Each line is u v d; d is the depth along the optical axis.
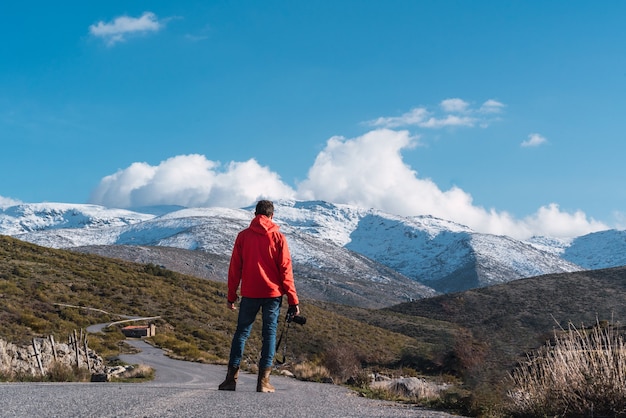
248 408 4.90
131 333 47.12
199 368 32.66
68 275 62.50
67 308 49.84
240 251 7.07
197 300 68.25
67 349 23.08
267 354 7.13
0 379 15.81
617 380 6.22
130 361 34.75
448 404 7.12
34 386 8.01
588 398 6.27
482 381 6.43
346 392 10.64
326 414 4.89
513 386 6.52
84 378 20.17
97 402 4.84
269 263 7.01
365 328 63.78
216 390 7.00
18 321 38.88
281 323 56.91
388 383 13.52
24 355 19.03
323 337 53.84
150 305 60.84
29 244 75.44
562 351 6.36
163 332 52.00
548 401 6.47
